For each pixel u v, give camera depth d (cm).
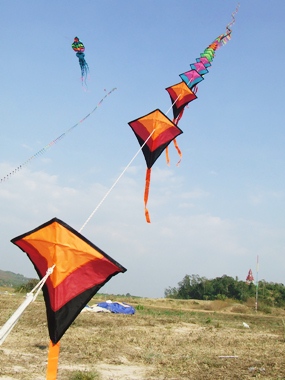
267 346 1936
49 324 619
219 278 7631
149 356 1561
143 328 2445
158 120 1098
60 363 1370
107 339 1891
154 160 1097
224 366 1455
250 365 1477
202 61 1641
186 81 1586
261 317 4225
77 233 618
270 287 7269
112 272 623
